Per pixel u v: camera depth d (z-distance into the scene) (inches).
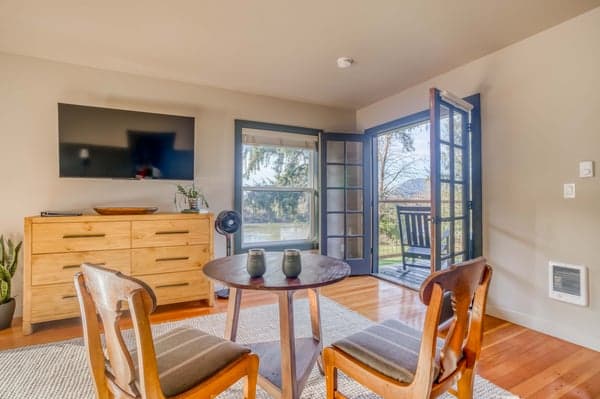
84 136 117.7
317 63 121.3
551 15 90.1
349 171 177.2
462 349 51.4
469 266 43.2
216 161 147.3
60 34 100.2
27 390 68.7
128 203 130.5
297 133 166.9
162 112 136.3
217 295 134.6
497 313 111.3
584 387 70.0
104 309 41.2
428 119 139.9
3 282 101.7
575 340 91.4
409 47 108.8
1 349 87.7
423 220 171.5
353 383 71.9
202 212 125.9
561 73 94.9
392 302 127.6
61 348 88.3
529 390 68.9
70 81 121.3
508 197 108.4
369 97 160.6
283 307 59.4
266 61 119.6
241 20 92.3
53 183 119.0
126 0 82.8
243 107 153.5
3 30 97.7
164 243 115.3
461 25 95.0
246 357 51.3
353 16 90.2
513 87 106.9
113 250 107.6
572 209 92.9
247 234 158.1
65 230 101.4
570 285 93.0
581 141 90.9
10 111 113.1
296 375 61.7
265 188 161.8
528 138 103.0
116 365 42.9
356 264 170.9
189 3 84.0
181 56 115.5
